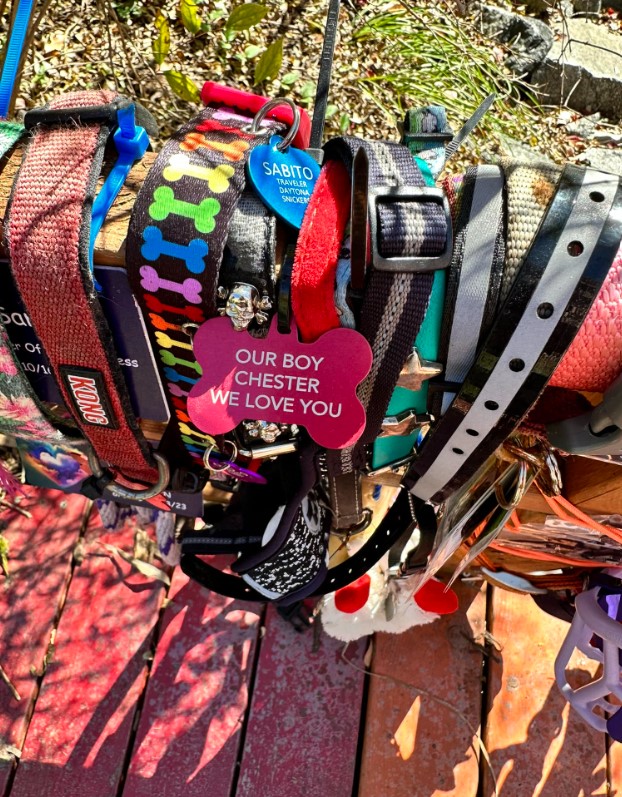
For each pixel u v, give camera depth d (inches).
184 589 48.6
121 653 46.8
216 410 23.2
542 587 40.7
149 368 25.2
